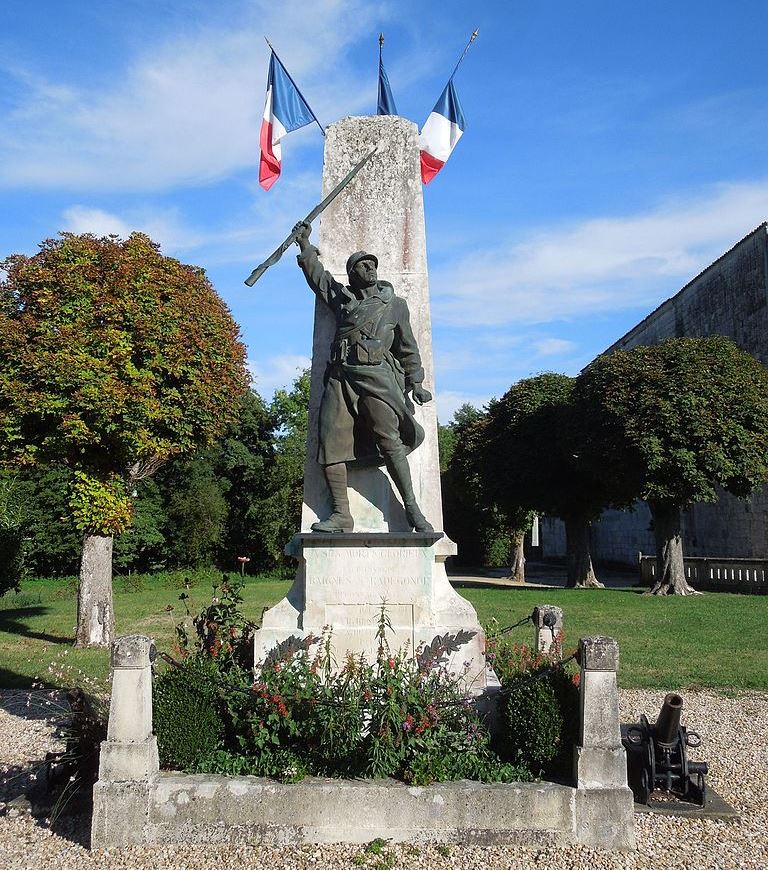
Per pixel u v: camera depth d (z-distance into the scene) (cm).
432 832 538
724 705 1009
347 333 670
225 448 4200
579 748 548
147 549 4019
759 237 3039
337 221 755
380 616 659
